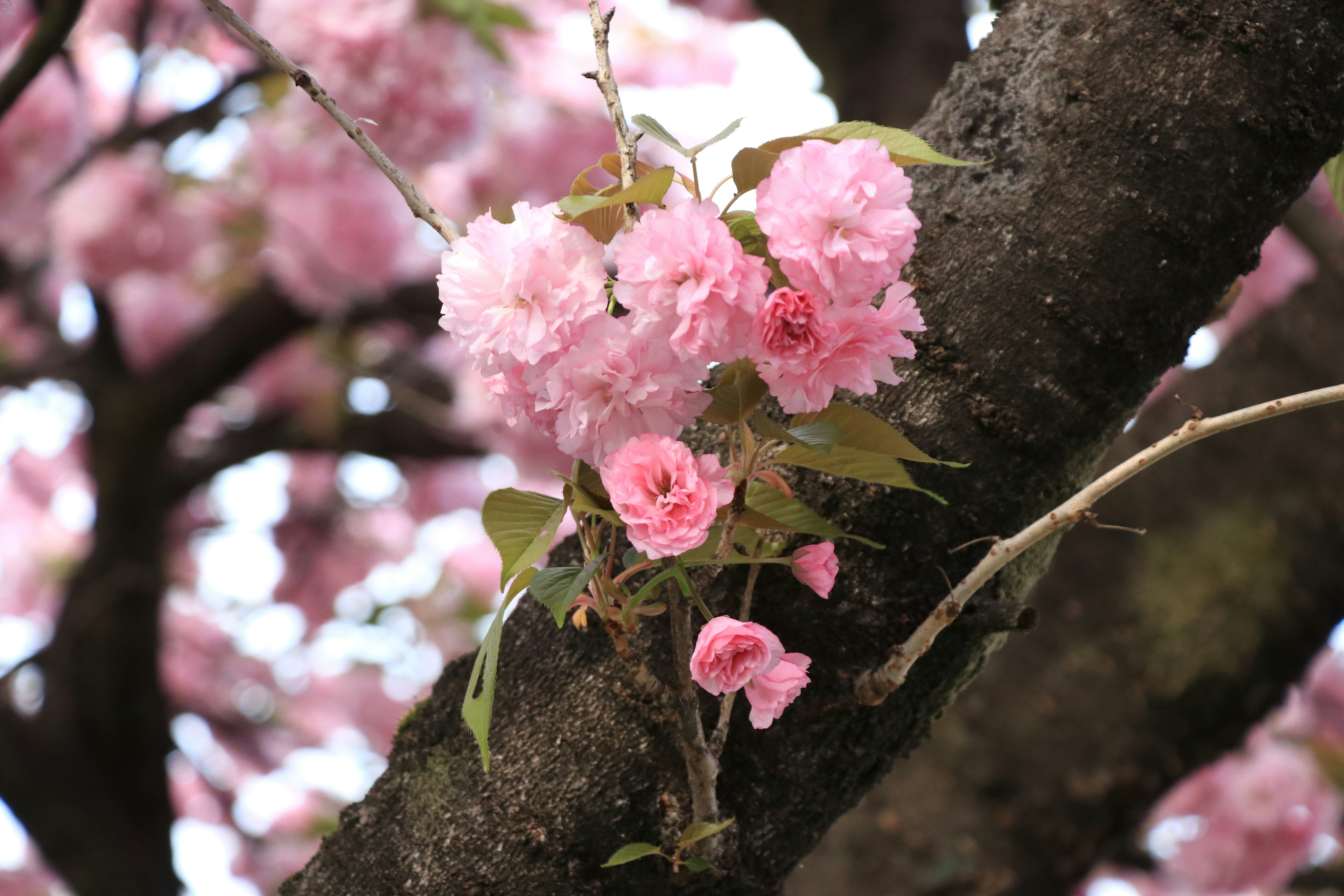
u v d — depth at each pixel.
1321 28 1.46
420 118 2.85
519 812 1.46
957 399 1.46
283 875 5.20
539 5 3.72
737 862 1.45
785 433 1.36
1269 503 2.26
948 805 2.23
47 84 3.54
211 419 4.75
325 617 5.39
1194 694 2.20
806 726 1.46
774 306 1.33
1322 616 2.22
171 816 4.07
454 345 1.40
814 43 3.36
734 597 1.46
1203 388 2.41
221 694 5.45
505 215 3.79
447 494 5.30
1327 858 4.12
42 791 3.83
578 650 1.47
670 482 1.34
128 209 3.57
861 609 1.46
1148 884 4.17
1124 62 1.47
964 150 1.48
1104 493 1.40
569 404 1.35
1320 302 2.38
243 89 3.53
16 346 4.59
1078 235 1.46
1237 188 1.46
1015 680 2.28
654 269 1.33
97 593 3.84
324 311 3.84
